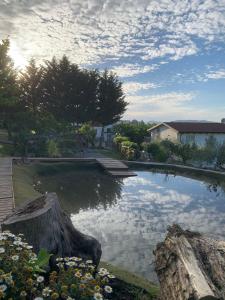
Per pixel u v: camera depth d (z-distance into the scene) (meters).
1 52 38.56
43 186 25.55
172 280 5.59
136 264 11.34
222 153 34.88
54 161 35.69
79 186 26.53
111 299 6.53
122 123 56.41
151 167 38.09
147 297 6.98
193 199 22.61
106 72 56.03
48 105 55.88
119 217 17.69
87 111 56.19
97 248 8.09
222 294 4.61
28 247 5.12
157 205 20.75
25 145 37.84
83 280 4.59
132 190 25.55
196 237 6.49
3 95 39.44
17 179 23.41
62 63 55.06
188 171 34.94
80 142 46.72
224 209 19.94
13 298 4.16
